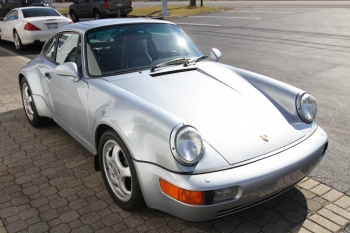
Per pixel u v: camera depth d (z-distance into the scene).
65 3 42.41
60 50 4.15
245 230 2.76
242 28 14.51
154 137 2.51
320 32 12.83
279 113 3.12
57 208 3.06
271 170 2.51
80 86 3.46
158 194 2.54
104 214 2.97
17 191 3.33
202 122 2.75
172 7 23.77
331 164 3.73
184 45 4.09
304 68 8.01
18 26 11.02
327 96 6.00
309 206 3.04
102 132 3.17
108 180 3.13
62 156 4.05
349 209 2.99
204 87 3.27
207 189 2.32
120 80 3.30
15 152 4.16
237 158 2.52
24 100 5.02
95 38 3.68
